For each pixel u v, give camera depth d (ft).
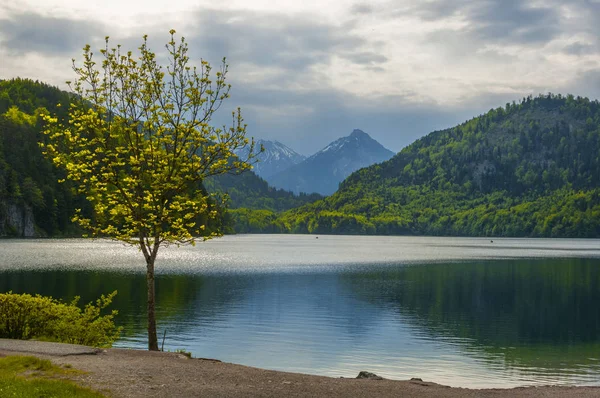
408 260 381.40
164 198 69.92
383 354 107.96
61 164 68.08
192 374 51.52
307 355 105.40
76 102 68.69
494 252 514.68
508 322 146.30
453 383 89.92
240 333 123.65
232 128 69.72
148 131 69.77
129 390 44.09
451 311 162.71
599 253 499.10
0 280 203.62
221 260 345.92
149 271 71.05
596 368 100.83
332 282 230.27
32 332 71.82
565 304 179.32
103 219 69.00
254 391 46.52
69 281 205.16
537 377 94.48
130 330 123.24
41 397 40.09
